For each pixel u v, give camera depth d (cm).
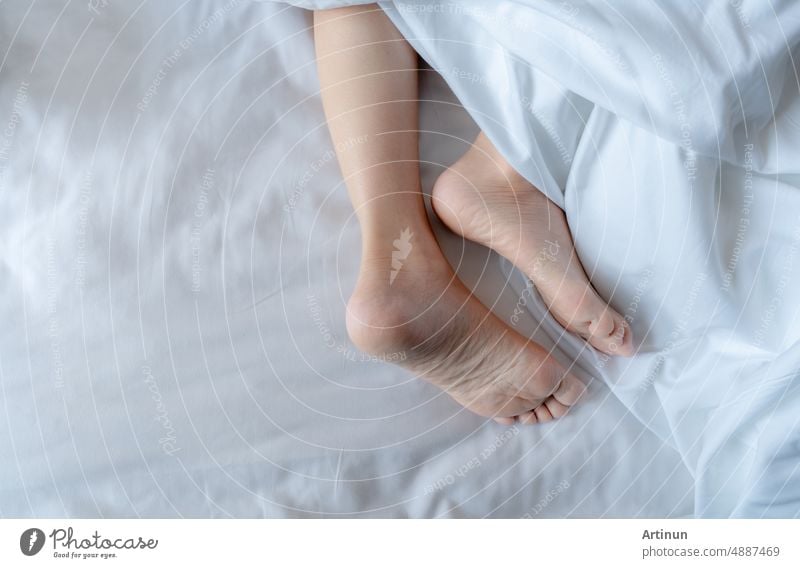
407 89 76
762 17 66
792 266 72
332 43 75
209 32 82
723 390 73
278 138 80
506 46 72
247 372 75
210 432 73
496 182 75
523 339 72
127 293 75
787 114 71
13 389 73
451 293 70
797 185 72
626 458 76
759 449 71
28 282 75
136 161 77
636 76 68
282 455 74
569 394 75
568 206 76
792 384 69
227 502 74
